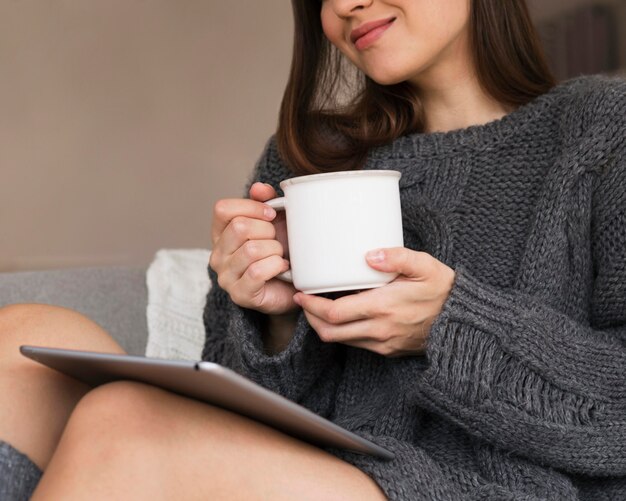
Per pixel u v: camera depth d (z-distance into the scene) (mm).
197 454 821
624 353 1041
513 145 1188
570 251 1127
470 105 1281
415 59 1168
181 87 3420
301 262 969
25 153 3340
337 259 950
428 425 1119
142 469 786
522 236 1150
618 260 1102
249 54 3420
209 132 3443
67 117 3352
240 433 863
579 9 2516
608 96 1127
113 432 801
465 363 996
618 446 1012
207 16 3420
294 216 967
